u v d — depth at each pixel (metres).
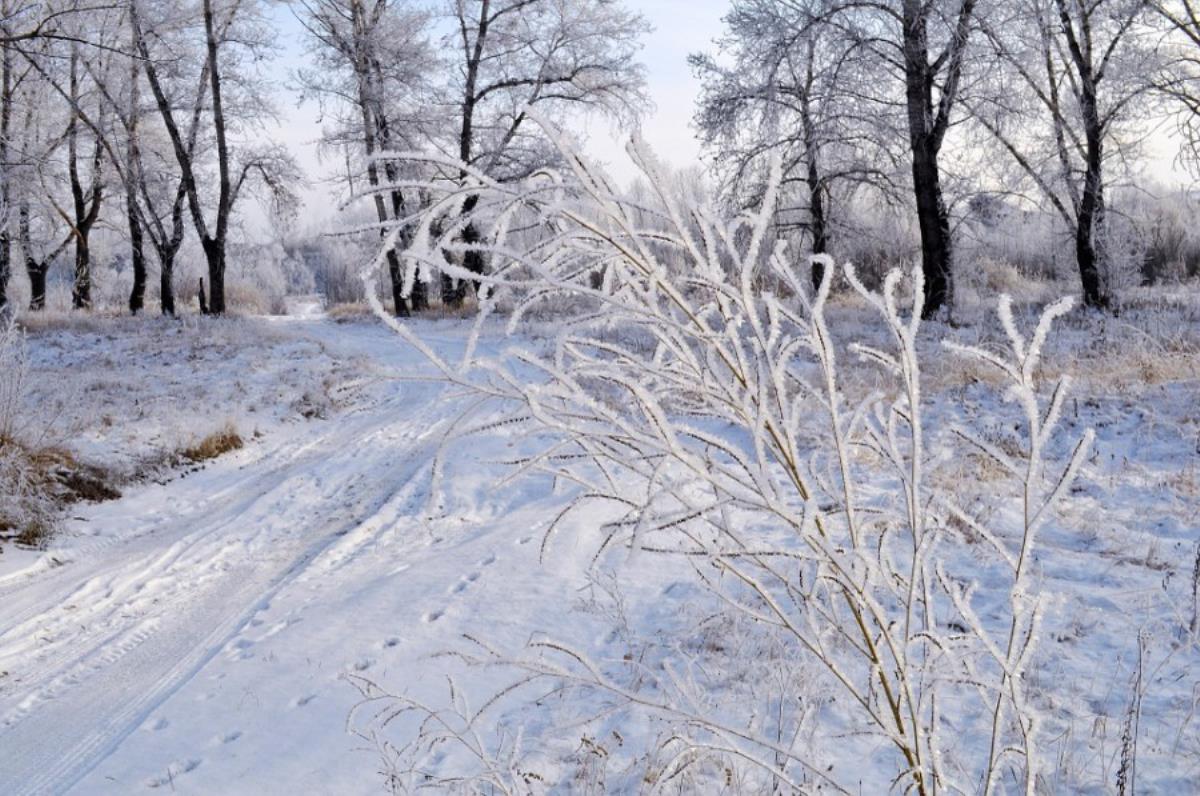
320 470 12.48
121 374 18.84
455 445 12.75
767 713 3.99
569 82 33.91
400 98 32.94
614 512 8.17
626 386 1.61
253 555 9.02
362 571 8.10
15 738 5.41
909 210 24.55
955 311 19.06
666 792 3.40
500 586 6.60
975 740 3.79
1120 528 7.00
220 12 30.67
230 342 23.70
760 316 1.71
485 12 33.25
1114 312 18.12
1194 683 4.27
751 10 21.06
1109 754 3.67
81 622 7.40
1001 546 1.88
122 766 4.75
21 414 11.45
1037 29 18.50
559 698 4.61
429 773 3.96
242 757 4.58
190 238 36.78
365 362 21.64
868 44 20.36
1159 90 17.14
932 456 2.06
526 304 1.56
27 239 32.19
